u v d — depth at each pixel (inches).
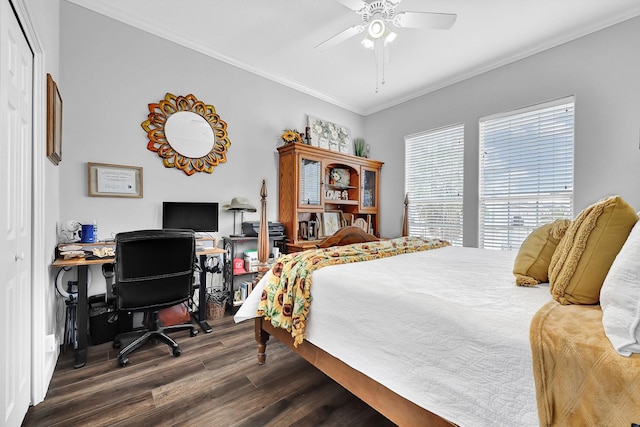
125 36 100.2
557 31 103.9
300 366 74.4
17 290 51.9
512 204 123.0
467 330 35.3
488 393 32.4
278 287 66.9
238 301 120.0
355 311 49.7
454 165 143.3
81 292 76.4
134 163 102.0
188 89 114.5
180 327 91.9
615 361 25.3
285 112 146.2
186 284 84.3
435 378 37.4
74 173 90.9
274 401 60.2
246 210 125.6
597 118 100.5
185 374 70.4
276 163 143.3
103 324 88.4
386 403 44.6
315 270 61.7
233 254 117.1
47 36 69.9
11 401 48.5
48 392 63.1
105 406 58.4
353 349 49.2
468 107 136.8
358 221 162.7
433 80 143.9
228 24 104.1
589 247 36.2
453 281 52.1
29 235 58.2
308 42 114.5
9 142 47.8
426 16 76.8
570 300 36.9
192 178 115.9
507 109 123.4
